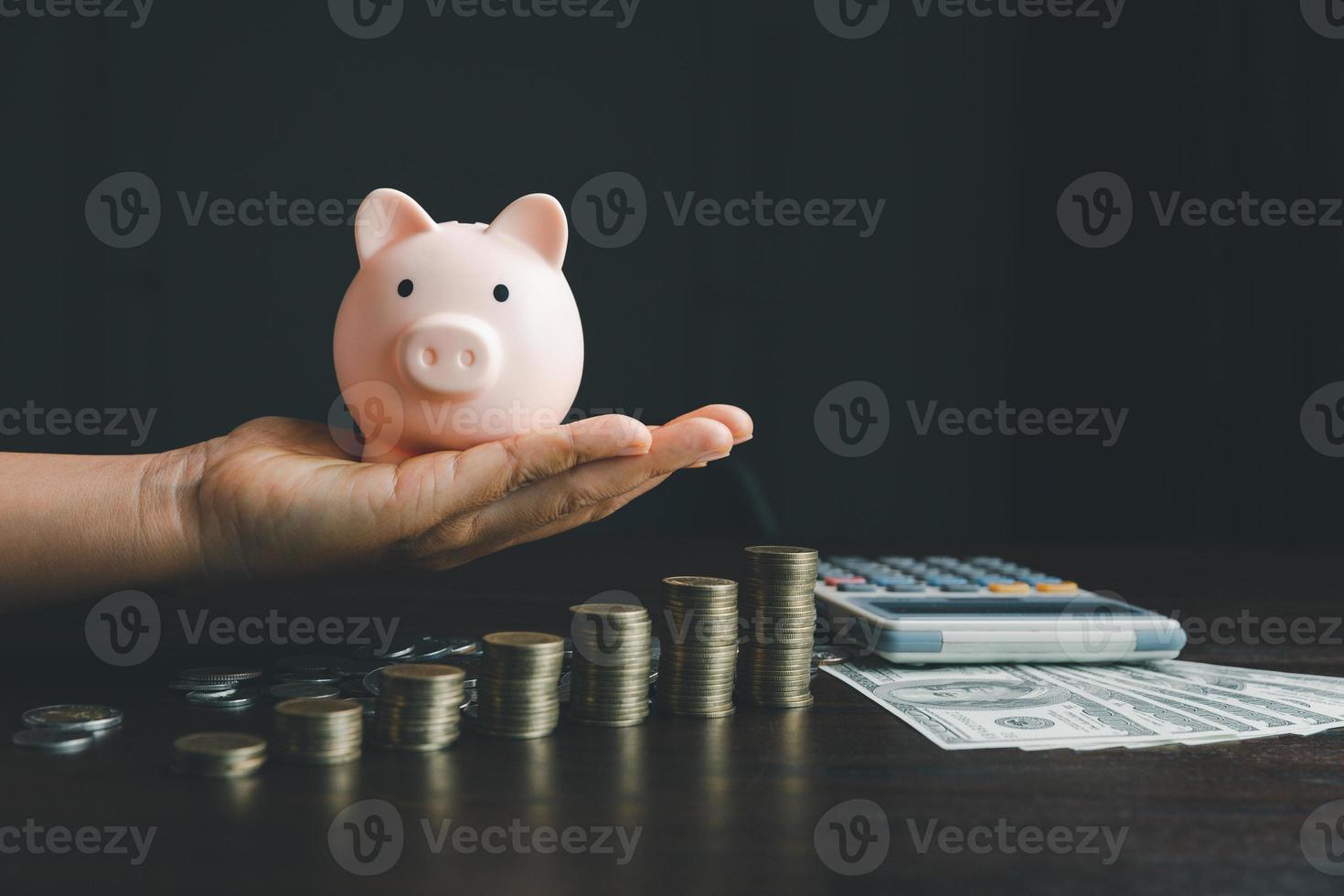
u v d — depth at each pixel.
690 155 4.16
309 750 0.72
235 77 4.11
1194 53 2.96
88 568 0.93
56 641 1.14
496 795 0.66
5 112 4.02
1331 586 1.74
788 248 4.16
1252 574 1.90
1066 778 0.72
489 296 0.96
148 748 0.75
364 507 0.89
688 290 4.17
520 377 0.97
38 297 4.06
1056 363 3.67
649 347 4.17
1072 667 1.09
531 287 0.98
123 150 4.08
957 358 4.17
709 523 2.82
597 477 0.92
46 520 0.91
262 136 4.12
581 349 1.04
